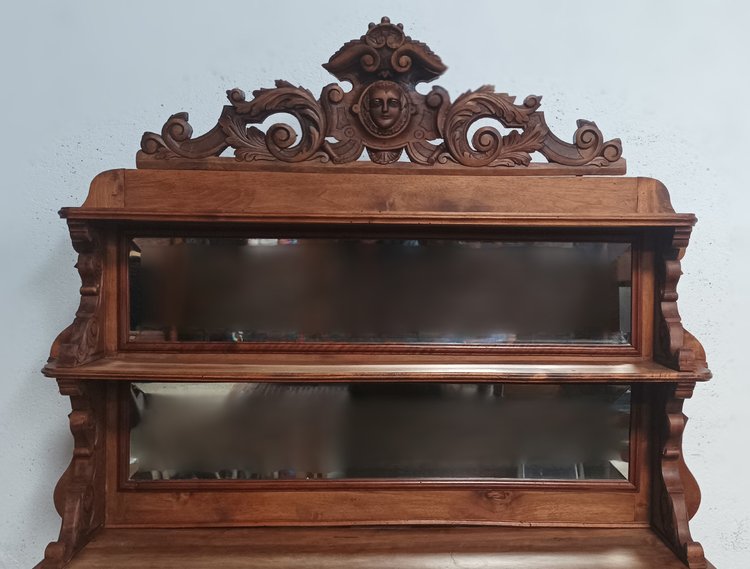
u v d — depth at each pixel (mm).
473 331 1012
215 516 1006
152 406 1011
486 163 962
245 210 947
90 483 939
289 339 1009
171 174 947
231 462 1017
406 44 939
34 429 1151
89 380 933
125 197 946
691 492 981
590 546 951
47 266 1153
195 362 962
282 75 1176
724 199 1184
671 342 927
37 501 1155
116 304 991
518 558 914
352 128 962
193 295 1002
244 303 1005
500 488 1019
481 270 1011
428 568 884
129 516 1002
